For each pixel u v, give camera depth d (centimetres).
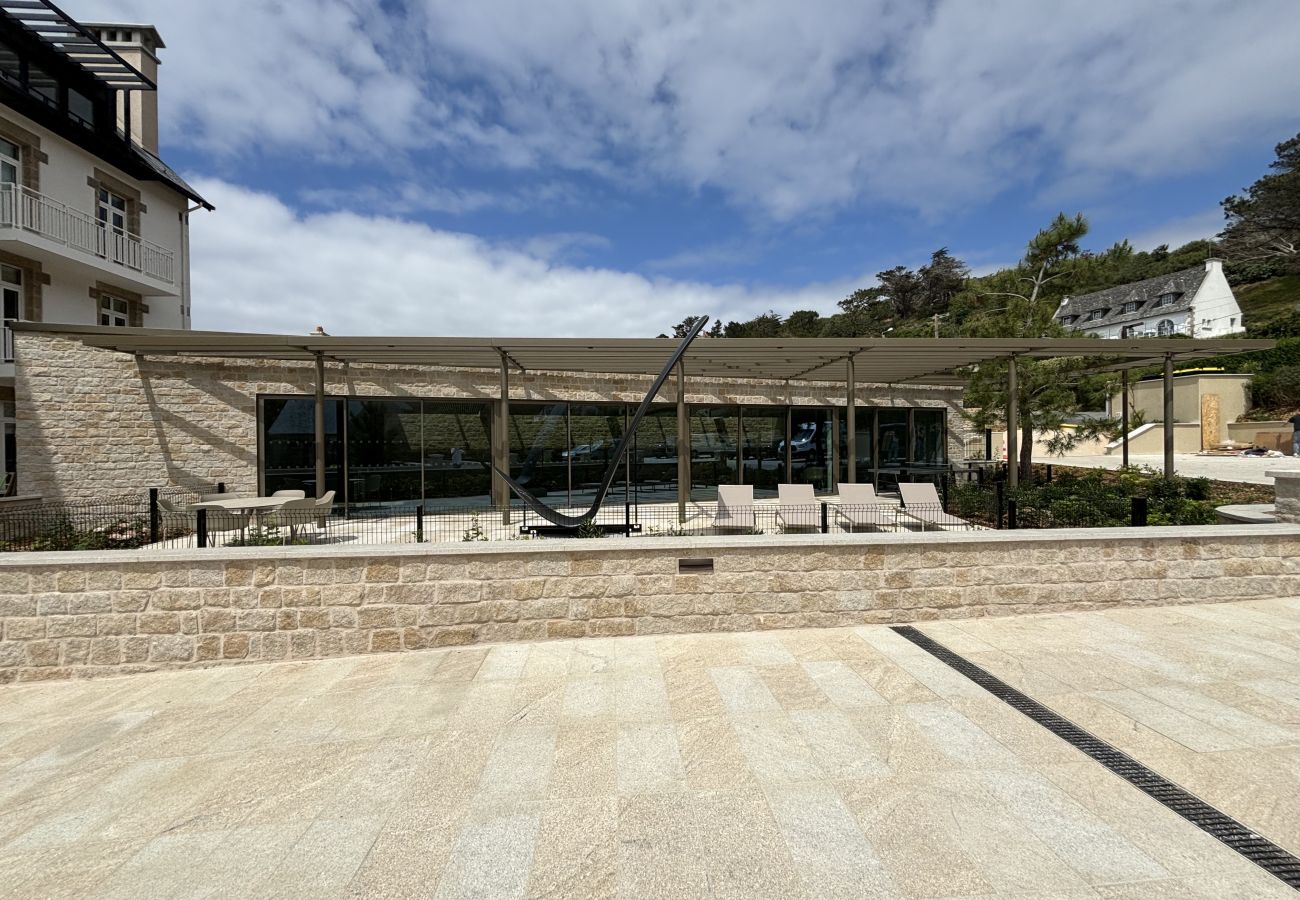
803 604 540
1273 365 2741
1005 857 238
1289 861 233
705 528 1039
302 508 913
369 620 501
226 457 1164
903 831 255
